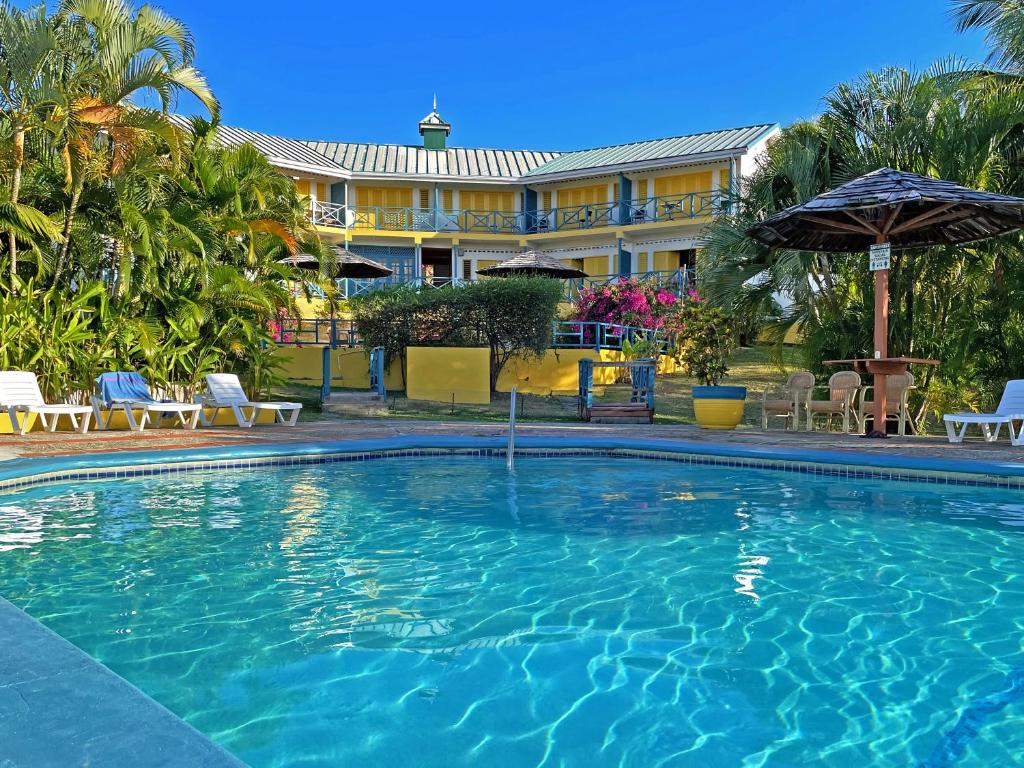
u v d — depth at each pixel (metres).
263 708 2.40
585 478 7.59
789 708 2.42
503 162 32.88
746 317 13.56
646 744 2.17
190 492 6.68
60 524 5.29
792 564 4.24
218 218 12.45
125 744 1.45
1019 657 2.86
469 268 31.42
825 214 10.16
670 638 3.07
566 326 19.89
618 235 28.66
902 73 12.02
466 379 16.12
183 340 12.35
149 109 10.97
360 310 17.78
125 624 3.21
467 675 2.68
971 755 2.11
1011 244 11.29
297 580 3.90
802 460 7.80
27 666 1.86
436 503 6.18
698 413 11.87
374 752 2.11
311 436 10.20
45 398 10.94
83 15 10.97
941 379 12.09
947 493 6.59
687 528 5.22
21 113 10.34
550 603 3.54
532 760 2.07
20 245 11.65
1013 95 10.90
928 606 3.48
